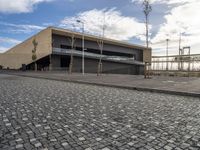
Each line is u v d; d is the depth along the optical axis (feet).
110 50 209.56
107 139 13.08
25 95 30.14
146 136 13.67
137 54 242.99
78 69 175.52
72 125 15.87
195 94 30.76
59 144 12.26
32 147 11.83
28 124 16.02
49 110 20.70
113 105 23.57
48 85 46.03
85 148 11.73
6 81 56.03
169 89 35.91
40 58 167.84
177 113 19.98
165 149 11.68
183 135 13.91
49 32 157.99
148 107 22.70
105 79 63.31
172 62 100.94
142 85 43.45
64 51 162.81
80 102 25.14
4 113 19.31
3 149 11.57
